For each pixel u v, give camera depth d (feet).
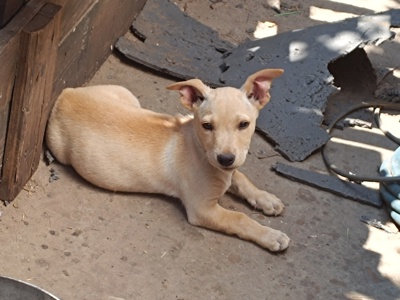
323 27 7.46
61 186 6.03
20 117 5.59
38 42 5.43
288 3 8.38
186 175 5.91
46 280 5.48
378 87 7.55
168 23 7.52
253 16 8.09
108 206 5.98
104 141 5.94
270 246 5.90
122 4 7.04
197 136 5.82
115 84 6.93
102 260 5.66
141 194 6.11
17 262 5.54
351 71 7.57
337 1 8.55
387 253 6.11
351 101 7.36
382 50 8.02
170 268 5.70
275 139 6.72
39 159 6.07
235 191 6.24
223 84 7.06
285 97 6.97
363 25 7.49
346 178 6.59
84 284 5.50
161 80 7.09
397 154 6.62
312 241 6.08
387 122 7.24
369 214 6.38
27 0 5.60
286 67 7.15
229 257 5.85
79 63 6.48
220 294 5.63
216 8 8.05
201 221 5.94
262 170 6.54
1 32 5.34
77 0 6.10
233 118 5.66
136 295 5.51
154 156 5.96
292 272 5.85
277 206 6.19
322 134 6.81
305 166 6.65
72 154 5.99
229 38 7.74
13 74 5.47
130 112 6.07
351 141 6.98
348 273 5.92
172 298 5.54
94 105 6.05
